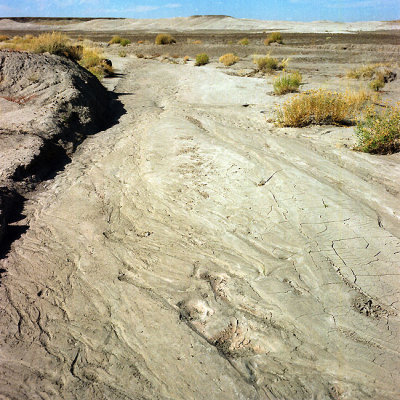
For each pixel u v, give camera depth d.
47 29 59.75
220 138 7.50
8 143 6.79
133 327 3.29
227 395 2.66
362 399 2.58
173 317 3.35
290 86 11.66
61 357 3.04
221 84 13.69
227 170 5.81
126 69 18.27
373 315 3.21
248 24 57.50
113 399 2.68
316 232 4.26
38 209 5.39
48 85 9.66
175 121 8.70
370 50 22.09
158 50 27.11
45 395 2.72
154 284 3.79
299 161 6.13
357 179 5.46
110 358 3.01
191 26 58.69
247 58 21.58
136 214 5.10
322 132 7.71
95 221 4.98
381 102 9.91
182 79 15.34
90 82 11.26
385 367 2.77
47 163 6.68
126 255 4.27
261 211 4.77
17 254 4.38
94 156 7.21
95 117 9.27
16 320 3.40
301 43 27.39
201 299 3.55
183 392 2.71
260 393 2.67
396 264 3.71
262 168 5.70
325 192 4.98
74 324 3.36
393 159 6.25
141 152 7.09
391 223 4.37
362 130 6.73
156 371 2.88
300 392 2.66
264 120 8.95
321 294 3.45
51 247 4.49
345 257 3.86
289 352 2.95
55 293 3.74
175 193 5.46
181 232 4.62
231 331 3.21
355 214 4.50
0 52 10.96
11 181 5.77
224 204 5.04
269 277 3.72
